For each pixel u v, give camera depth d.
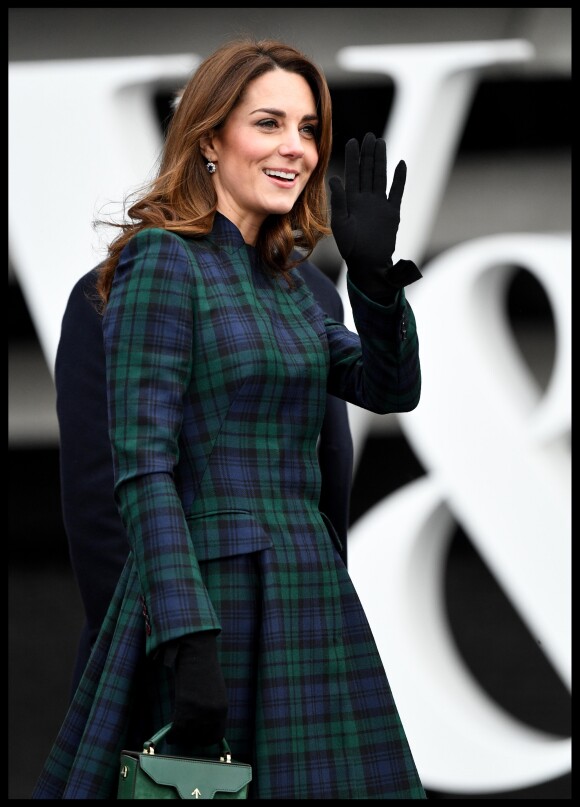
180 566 8.95
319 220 10.75
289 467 9.80
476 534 18.58
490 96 18.80
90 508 12.82
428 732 18.47
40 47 18.19
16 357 18.31
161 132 18.25
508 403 18.64
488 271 18.69
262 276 10.27
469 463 18.66
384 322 9.91
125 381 9.32
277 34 18.64
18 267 18.19
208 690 8.73
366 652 9.90
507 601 18.58
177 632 8.78
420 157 18.70
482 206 18.77
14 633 18.41
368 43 18.75
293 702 9.37
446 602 18.62
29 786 18.28
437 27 18.78
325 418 13.71
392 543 18.58
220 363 9.52
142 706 9.60
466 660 18.58
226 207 10.17
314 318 10.38
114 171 18.14
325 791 9.38
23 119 18.09
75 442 12.86
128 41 18.28
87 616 13.09
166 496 9.08
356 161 9.95
